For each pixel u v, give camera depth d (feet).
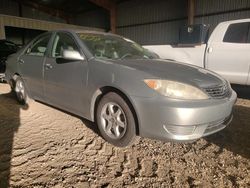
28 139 10.40
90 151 9.49
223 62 18.79
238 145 10.34
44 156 9.00
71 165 8.47
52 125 12.05
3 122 12.36
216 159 9.16
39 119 12.88
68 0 75.66
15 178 7.63
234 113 14.84
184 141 8.57
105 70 9.79
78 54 10.91
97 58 10.57
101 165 8.54
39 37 14.35
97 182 7.60
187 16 51.60
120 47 12.46
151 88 8.57
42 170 8.11
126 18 67.26
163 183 7.65
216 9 46.09
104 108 10.07
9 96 18.35
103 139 10.53
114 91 9.67
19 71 15.08
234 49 18.17
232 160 9.11
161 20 57.82
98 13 79.00
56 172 8.03
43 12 83.61
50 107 15.01
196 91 8.67
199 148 10.02
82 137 10.71
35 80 13.67
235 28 18.60
